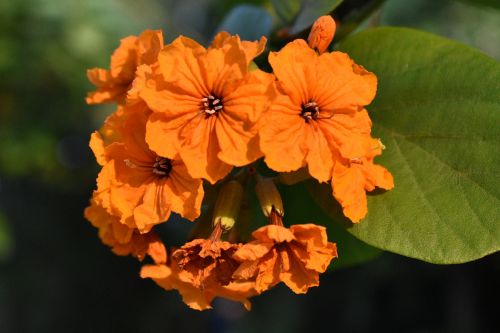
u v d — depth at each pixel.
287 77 0.33
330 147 0.33
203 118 0.33
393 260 1.09
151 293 1.45
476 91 0.34
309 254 0.34
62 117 0.77
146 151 0.34
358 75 0.34
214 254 0.34
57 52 0.66
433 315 1.10
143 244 0.36
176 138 0.33
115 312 1.40
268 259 0.34
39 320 1.32
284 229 0.33
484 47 0.69
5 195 1.31
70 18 0.63
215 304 1.41
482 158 0.34
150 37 0.36
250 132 0.33
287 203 0.38
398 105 0.35
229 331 1.36
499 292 1.08
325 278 1.16
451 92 0.35
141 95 0.33
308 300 1.17
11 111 0.75
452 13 0.68
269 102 0.32
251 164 0.36
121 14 0.65
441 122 0.35
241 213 0.36
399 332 1.11
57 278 1.35
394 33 0.36
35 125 0.76
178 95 0.33
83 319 1.37
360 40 0.36
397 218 0.35
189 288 0.36
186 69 0.33
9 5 0.63
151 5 0.74
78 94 0.73
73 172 1.02
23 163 0.77
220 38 0.33
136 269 1.44
